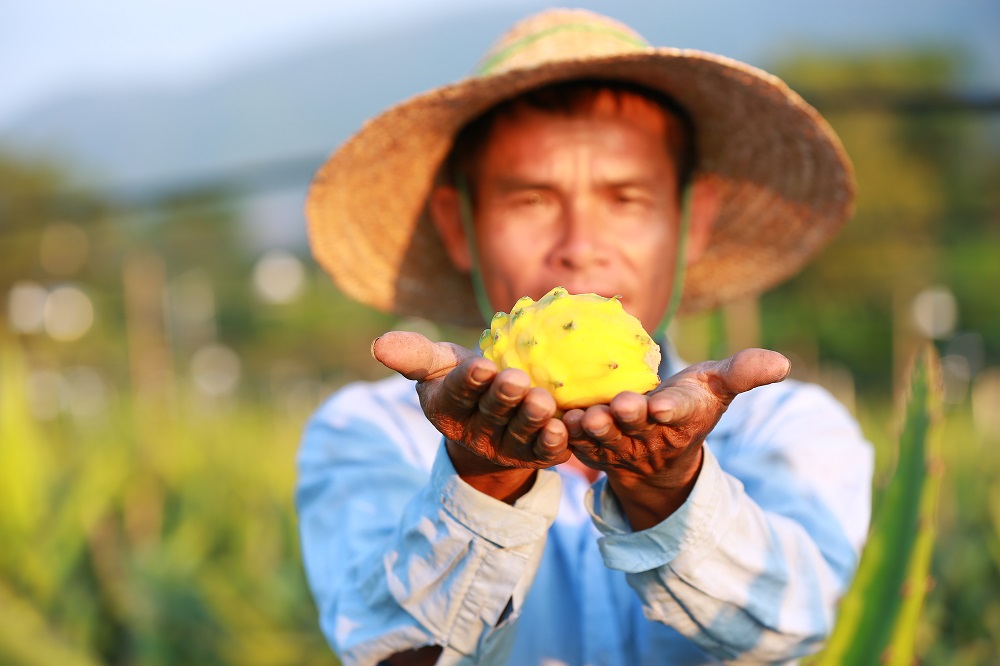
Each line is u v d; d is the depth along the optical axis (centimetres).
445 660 96
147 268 1636
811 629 97
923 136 1625
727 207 135
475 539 92
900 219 1448
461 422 84
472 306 138
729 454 115
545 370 85
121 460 250
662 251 116
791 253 136
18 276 1789
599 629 109
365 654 98
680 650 108
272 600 200
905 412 117
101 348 1636
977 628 175
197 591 190
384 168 127
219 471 276
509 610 95
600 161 113
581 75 115
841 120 1557
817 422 113
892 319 1487
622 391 84
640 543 93
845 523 108
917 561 113
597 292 111
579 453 85
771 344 1501
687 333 356
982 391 355
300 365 2083
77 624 191
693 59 114
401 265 135
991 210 839
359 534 108
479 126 118
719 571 94
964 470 235
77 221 500
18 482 195
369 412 118
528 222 115
